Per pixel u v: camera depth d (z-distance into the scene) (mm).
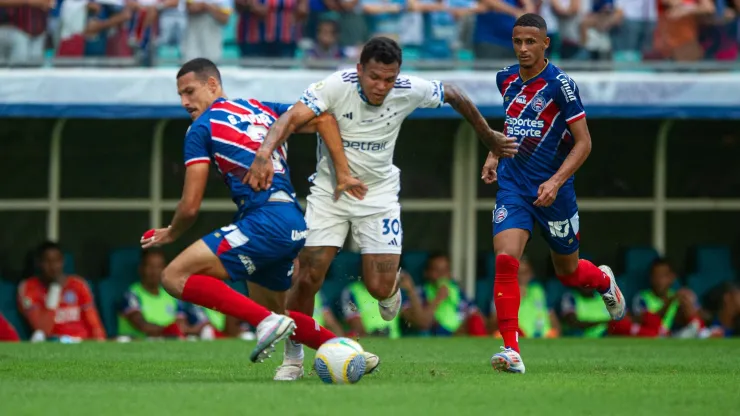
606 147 52344
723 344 39750
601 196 52500
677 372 25500
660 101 46812
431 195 51281
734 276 51438
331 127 23344
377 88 22609
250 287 22594
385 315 25953
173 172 49750
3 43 43375
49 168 48375
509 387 20625
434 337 44219
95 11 43938
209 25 44531
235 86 44125
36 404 17625
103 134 48938
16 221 48188
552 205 25375
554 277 50031
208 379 22766
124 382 21656
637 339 43594
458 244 51438
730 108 47219
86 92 43500
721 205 53125
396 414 16766
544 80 24969
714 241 53219
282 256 21516
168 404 17656
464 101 24188
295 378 22844
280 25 44938
